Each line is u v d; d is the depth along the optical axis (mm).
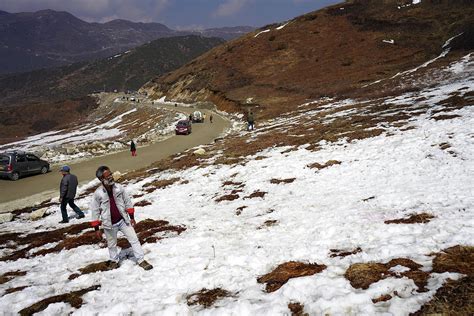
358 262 5723
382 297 4520
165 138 38906
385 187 10258
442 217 6977
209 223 9938
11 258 9586
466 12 66750
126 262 7543
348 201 9562
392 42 67562
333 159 15102
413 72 45500
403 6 79375
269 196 12016
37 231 12414
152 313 5188
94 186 20203
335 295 4738
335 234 7266
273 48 82250
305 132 23609
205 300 5430
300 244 7086
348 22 81562
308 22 86625
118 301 5758
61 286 6746
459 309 3941
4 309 6020
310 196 10969
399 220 7289
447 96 24547
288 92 58125
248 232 8578
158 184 17562
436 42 61406
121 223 7258
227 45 101750
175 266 7008
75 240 10023
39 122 162125
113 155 30031
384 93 36750
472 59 42656
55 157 29062
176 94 96938
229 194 13422
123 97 137000
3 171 22734
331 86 53969
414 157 12758
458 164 10867
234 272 6281
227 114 61250
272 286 5484
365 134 18125
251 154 20391
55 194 19469
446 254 5324
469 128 14703
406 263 5293
